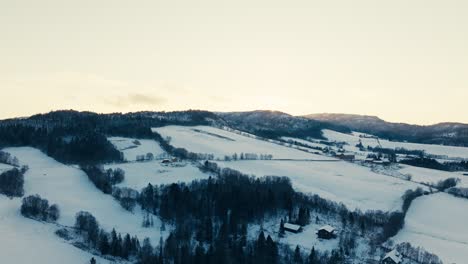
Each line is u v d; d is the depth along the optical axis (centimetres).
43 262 19762
